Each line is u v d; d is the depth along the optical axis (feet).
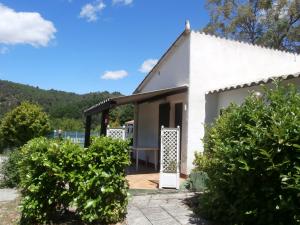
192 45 41.37
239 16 100.68
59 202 24.08
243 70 44.09
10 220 25.57
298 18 96.99
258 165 18.71
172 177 35.65
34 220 23.85
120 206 24.03
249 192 19.69
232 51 43.68
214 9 105.29
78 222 24.08
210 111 41.47
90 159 23.29
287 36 96.43
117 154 23.88
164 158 36.17
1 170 39.96
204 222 23.85
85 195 23.02
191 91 41.06
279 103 19.77
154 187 36.35
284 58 47.83
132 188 35.65
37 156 23.22
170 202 29.86
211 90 40.47
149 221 24.17
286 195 17.62
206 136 31.68
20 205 24.04
